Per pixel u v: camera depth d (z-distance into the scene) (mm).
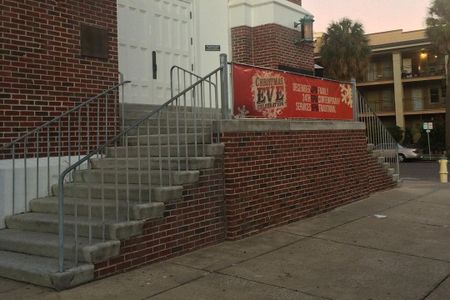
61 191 5195
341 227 8125
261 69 8203
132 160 7492
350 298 4996
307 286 5332
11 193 6902
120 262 5688
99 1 8211
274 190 8078
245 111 7836
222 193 7188
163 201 6273
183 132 8195
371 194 11359
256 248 6828
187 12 11273
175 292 5102
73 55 7805
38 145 7090
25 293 5031
